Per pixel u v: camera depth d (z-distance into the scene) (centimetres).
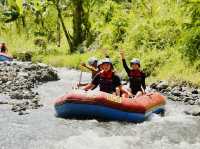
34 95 1359
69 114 1038
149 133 894
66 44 3431
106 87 1097
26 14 3519
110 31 2617
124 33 2516
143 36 2264
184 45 1917
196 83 1602
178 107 1251
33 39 3638
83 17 3103
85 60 2444
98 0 3081
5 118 1025
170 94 1476
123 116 1016
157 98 1145
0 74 1667
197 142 826
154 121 1030
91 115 1028
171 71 1848
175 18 2281
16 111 1113
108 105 1006
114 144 792
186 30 1964
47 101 1285
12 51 3338
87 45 2933
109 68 1102
